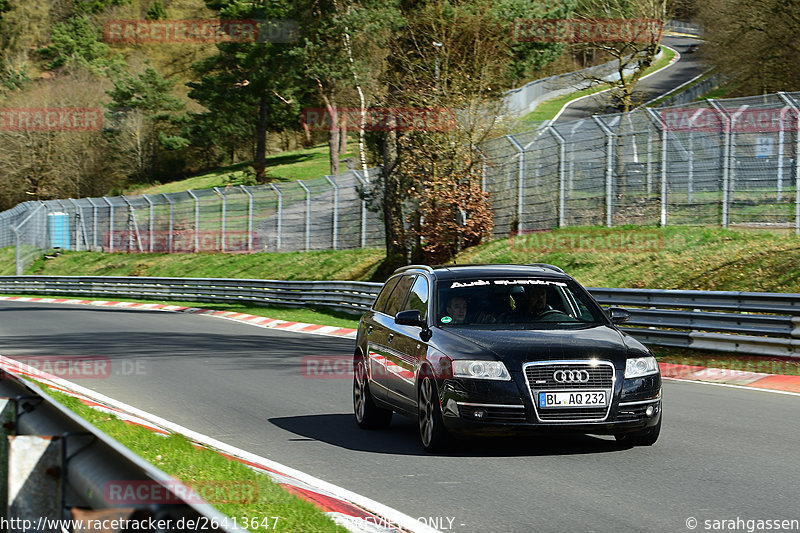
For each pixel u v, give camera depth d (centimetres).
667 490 1438
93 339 4591
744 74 9869
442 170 6444
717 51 10512
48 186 17700
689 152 5159
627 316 1955
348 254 8338
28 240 13588
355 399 2203
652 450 1784
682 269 4616
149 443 1781
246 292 7475
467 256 6284
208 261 10119
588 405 1673
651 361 1750
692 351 3500
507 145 6475
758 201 4831
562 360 1680
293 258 8975
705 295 3466
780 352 3166
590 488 1456
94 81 19438
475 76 6556
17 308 7612
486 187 6619
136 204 11525
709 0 10412
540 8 8794
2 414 894
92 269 11594
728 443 1859
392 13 9125
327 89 14438
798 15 8831
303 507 1287
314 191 9156
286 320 5781
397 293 2161
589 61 16200
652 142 5359
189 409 2417
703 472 1574
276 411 2391
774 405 2409
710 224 5050
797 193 4556
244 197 10119
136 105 18562
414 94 6378
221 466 1570
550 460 1695
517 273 2003
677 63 19062
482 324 1852
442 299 1916
